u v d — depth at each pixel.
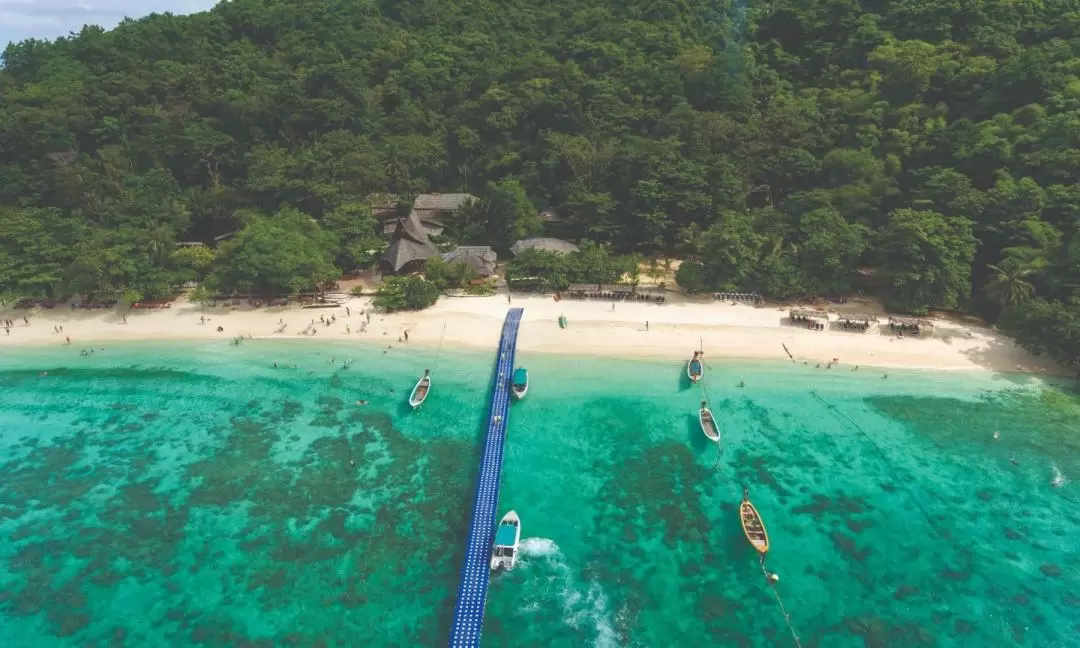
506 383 64.75
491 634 40.16
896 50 105.56
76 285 78.69
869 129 96.56
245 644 39.69
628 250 98.06
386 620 41.28
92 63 136.38
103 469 55.19
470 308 81.19
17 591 43.50
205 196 104.81
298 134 121.25
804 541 47.53
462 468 55.12
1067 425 59.69
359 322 78.56
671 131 105.06
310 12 156.88
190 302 84.19
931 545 47.19
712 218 96.25
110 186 102.69
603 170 103.31
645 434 58.81
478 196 112.19
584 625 40.88
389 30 150.00
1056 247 72.19
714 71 113.25
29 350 73.50
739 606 42.41
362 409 62.97
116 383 67.62
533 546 46.66
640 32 130.50
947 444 57.66
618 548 46.75
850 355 70.12
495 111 118.25
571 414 61.31
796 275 79.75
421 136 118.75
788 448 57.31
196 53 139.00
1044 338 65.38
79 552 46.62
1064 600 42.75
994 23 104.19
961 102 98.06
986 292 73.81
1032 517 49.69
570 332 74.62
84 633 40.50
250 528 48.69
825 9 120.19
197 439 59.03
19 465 55.75
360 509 50.53
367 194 105.81
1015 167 82.94
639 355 70.38
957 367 68.12
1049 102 86.62
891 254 78.75
